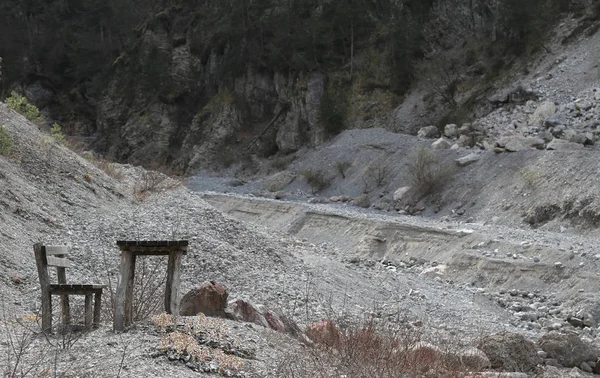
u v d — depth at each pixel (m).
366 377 9.52
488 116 53.34
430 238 32.75
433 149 48.25
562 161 38.09
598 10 57.00
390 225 35.31
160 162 76.31
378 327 13.89
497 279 25.62
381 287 22.19
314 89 68.38
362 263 25.61
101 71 92.12
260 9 76.50
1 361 8.65
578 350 14.25
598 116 44.75
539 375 12.66
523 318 20.86
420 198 44.75
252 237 22.03
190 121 79.50
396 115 63.03
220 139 72.81
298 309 16.80
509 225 36.44
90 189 22.75
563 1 59.53
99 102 86.31
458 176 43.94
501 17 61.00
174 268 10.14
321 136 65.31
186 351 9.14
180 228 20.83
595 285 22.75
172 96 79.88
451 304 21.72
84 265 17.00
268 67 73.12
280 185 59.31
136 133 79.81
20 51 93.25
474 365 11.93
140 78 82.81
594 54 52.88
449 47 65.62
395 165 51.44
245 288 17.95
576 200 34.78
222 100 75.25
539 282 24.47
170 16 86.31
